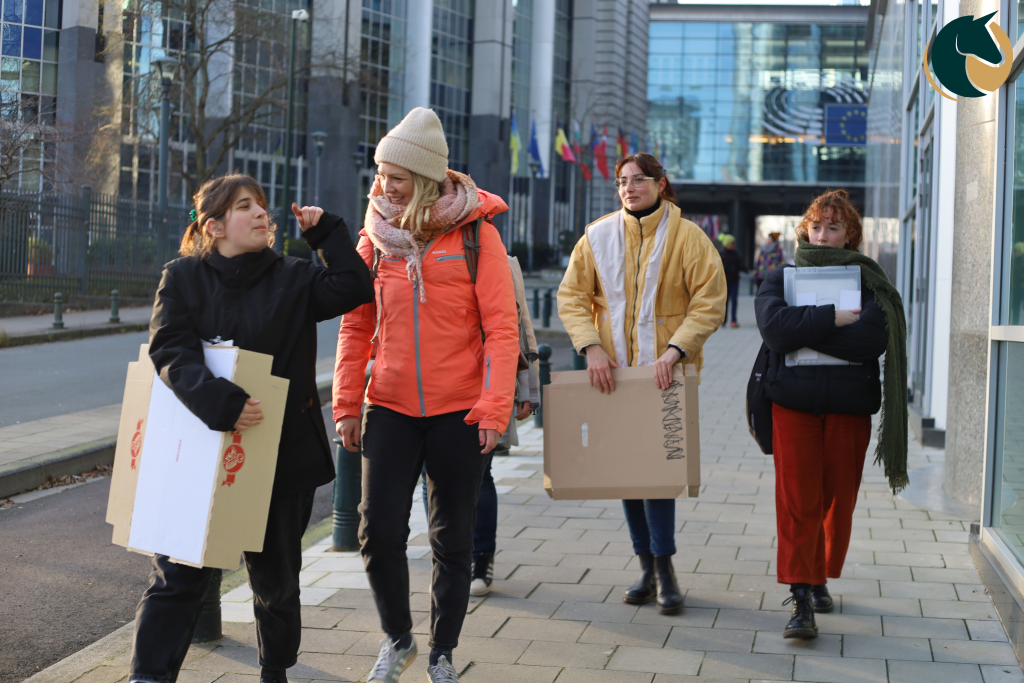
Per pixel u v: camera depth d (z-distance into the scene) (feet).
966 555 15.94
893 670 11.21
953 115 27.78
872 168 66.13
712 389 40.63
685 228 13.34
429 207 10.43
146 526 8.68
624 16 212.43
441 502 10.48
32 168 63.82
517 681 10.97
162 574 8.79
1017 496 13.11
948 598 13.79
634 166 13.28
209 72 102.17
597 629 12.69
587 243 13.69
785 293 12.67
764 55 224.33
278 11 95.04
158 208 74.02
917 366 32.55
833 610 13.35
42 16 61.11
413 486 10.50
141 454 8.84
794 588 12.34
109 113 68.80
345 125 146.72
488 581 14.16
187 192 91.71
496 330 10.40
